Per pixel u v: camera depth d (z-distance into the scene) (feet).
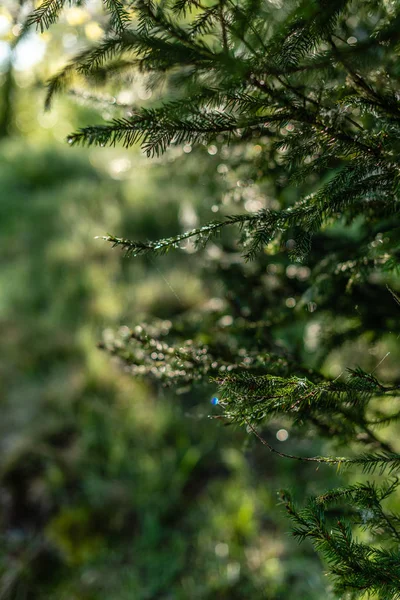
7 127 5.69
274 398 4.98
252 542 13.35
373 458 5.12
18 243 32.09
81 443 17.30
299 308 6.51
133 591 13.07
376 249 5.73
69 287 25.18
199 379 5.87
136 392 18.69
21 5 5.11
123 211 31.27
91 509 15.33
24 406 19.27
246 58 4.91
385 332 6.54
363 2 5.24
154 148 5.00
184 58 4.90
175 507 15.25
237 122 5.07
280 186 6.16
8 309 25.08
